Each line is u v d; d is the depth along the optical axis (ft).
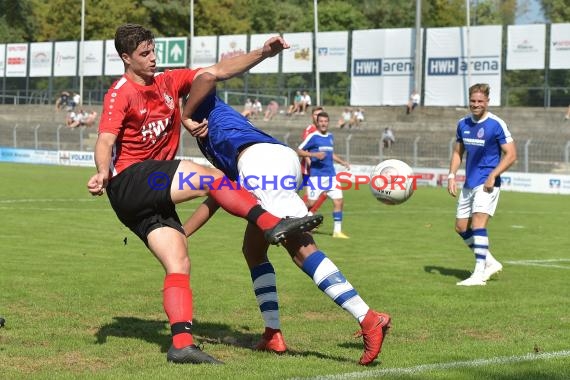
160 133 31.81
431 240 80.79
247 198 29.73
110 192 31.04
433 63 255.91
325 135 83.51
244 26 386.52
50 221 88.89
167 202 30.25
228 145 31.73
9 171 189.47
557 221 105.40
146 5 376.89
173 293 30.17
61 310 41.29
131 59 31.12
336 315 41.65
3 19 407.85
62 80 340.80
